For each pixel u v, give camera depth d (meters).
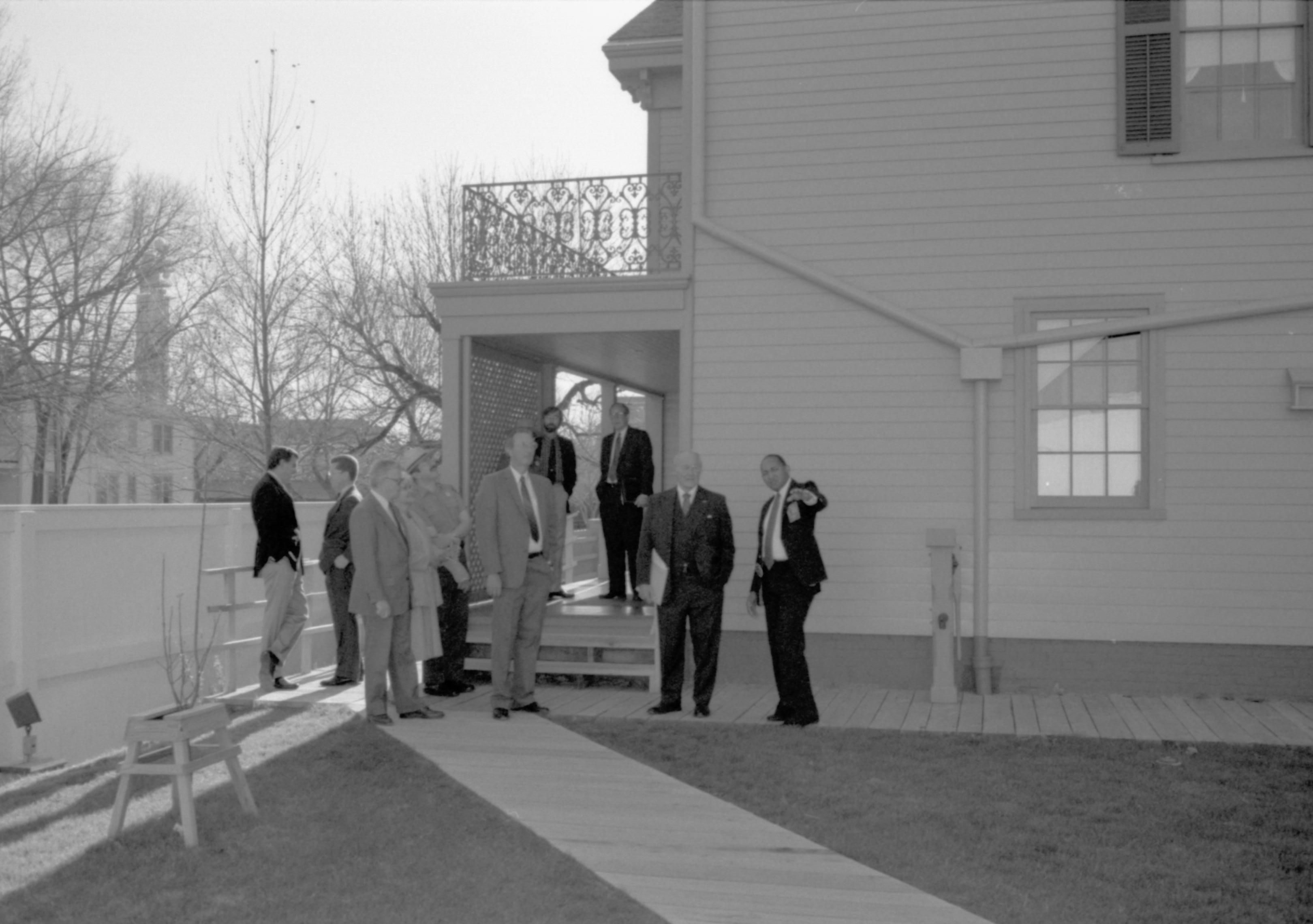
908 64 10.79
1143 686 10.27
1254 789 7.09
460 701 10.06
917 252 10.71
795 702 8.98
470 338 11.47
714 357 11.02
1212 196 10.27
